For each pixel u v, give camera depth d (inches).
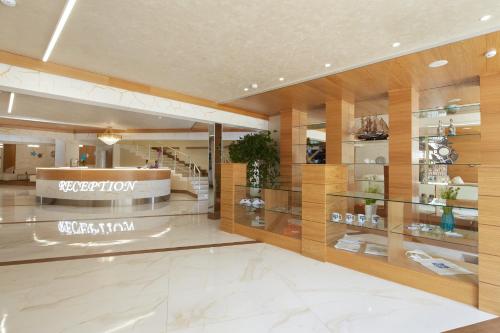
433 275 109.0
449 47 129.5
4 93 235.9
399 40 127.4
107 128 472.4
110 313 92.5
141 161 581.0
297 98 227.0
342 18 110.2
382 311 95.3
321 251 144.4
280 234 172.6
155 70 171.8
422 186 187.2
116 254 153.7
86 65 164.4
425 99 211.5
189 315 91.8
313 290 111.0
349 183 225.8
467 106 174.6
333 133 227.6
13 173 660.7
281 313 93.7
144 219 257.6
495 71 155.3
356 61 152.3
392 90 194.7
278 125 288.7
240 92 216.5
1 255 150.2
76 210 300.2
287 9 105.0
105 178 335.3
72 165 499.5
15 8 106.8
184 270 131.2
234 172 205.6
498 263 92.7
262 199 191.2
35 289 109.3
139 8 105.8
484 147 158.4
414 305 99.3
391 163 192.2
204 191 418.0
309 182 151.3
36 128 455.2
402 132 188.5
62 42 135.2
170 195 445.1
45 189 338.6
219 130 258.8
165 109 211.3
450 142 183.2
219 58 152.0
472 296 99.1
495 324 87.3
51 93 160.7
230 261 144.1
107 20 114.7
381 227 139.4
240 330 83.9
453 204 132.5
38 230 206.7
